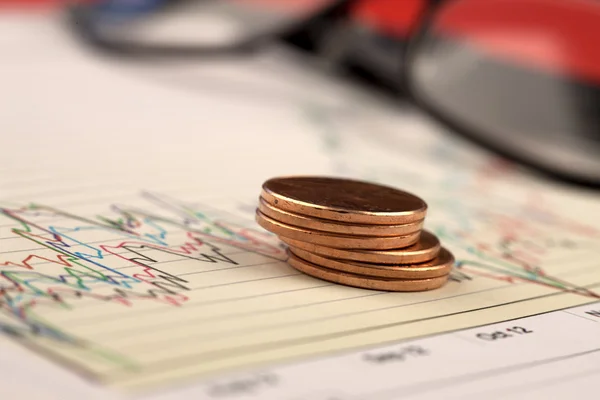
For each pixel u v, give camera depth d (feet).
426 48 1.02
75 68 1.17
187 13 1.36
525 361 0.58
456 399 0.54
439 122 0.98
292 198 0.63
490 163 0.96
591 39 1.17
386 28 1.24
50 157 0.80
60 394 0.52
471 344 0.59
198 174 0.80
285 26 1.23
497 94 1.02
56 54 1.25
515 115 0.98
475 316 0.62
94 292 0.59
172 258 0.64
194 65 1.29
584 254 0.73
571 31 1.19
